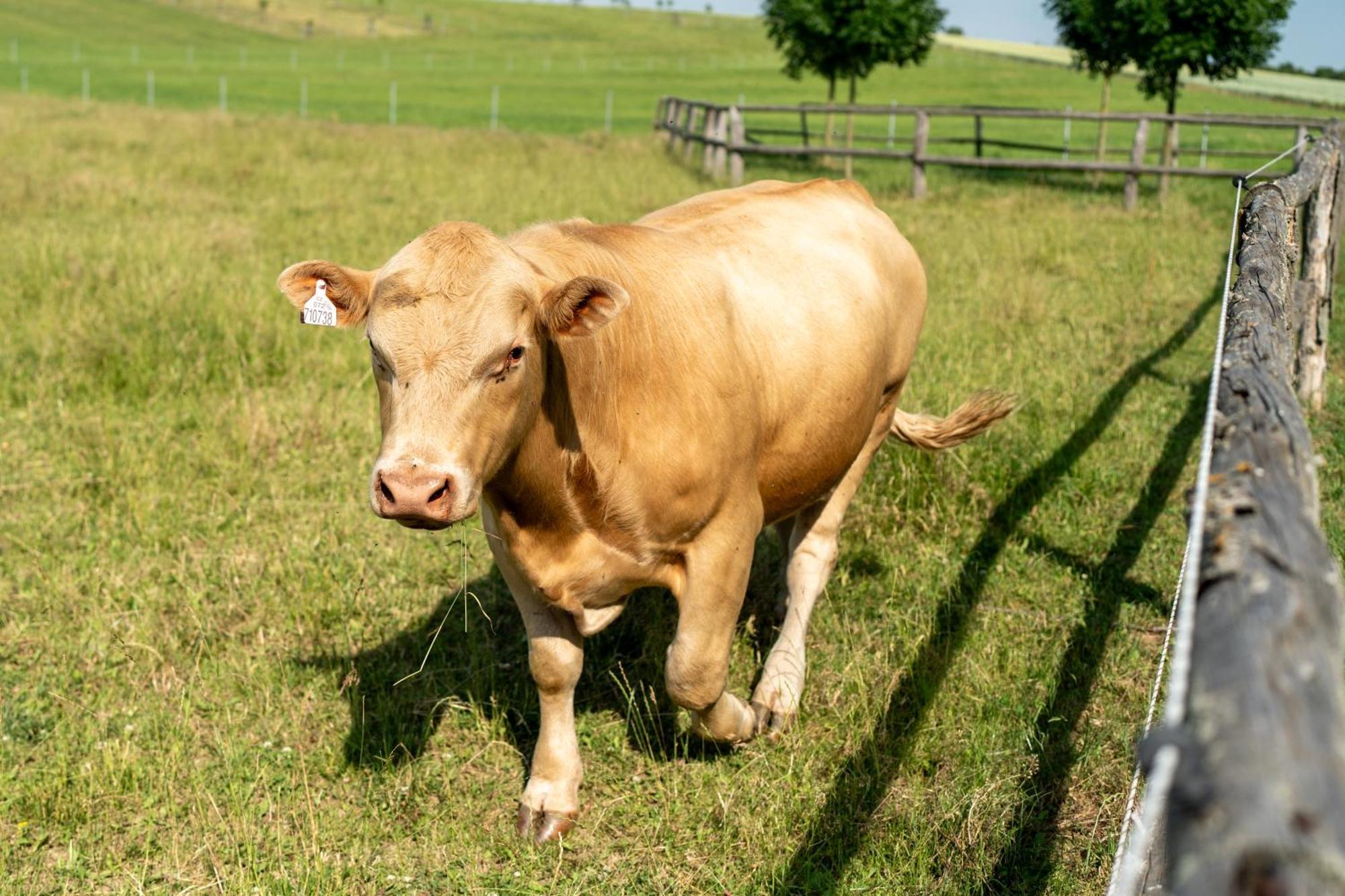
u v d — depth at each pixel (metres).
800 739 3.91
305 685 4.24
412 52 74.94
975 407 5.11
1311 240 6.80
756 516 3.73
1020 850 3.39
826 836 3.46
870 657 4.34
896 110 16.47
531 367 2.88
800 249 4.19
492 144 21.03
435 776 3.82
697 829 3.56
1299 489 1.53
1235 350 2.18
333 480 5.93
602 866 3.46
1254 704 1.10
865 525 5.33
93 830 3.53
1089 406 6.80
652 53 78.62
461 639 4.54
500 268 2.78
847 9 23.12
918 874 3.29
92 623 4.56
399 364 2.70
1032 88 53.75
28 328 7.79
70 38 67.94
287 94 43.06
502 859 3.50
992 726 3.90
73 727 3.96
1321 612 1.28
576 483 3.20
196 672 4.26
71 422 6.50
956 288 9.98
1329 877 0.94
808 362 3.96
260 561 5.12
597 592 3.46
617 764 3.90
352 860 3.43
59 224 11.42
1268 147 28.06
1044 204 15.55
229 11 89.88
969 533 5.32
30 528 5.38
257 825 3.56
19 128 19.52
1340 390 7.30
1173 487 5.78
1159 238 12.57
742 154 19.95
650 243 3.61
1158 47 19.16
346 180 15.76
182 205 13.03
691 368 3.40
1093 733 3.87
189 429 6.60
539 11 107.81
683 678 3.60
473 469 2.71
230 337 7.51
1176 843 1.07
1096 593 4.81
